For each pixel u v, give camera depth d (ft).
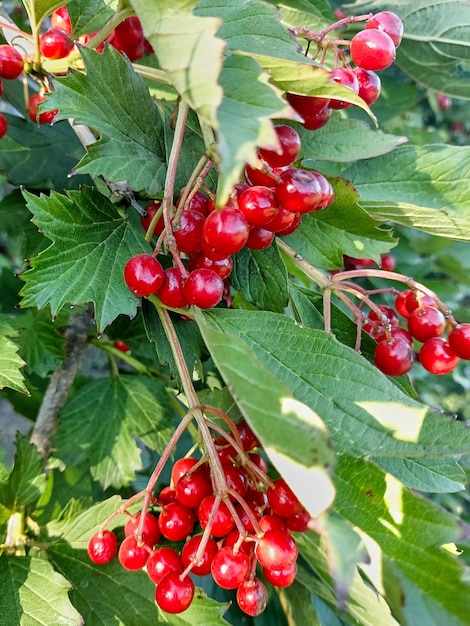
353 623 0.53
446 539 0.29
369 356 0.51
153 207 0.47
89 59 0.41
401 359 0.46
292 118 0.27
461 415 1.73
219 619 0.45
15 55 0.49
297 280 0.74
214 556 0.37
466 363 1.34
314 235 0.51
